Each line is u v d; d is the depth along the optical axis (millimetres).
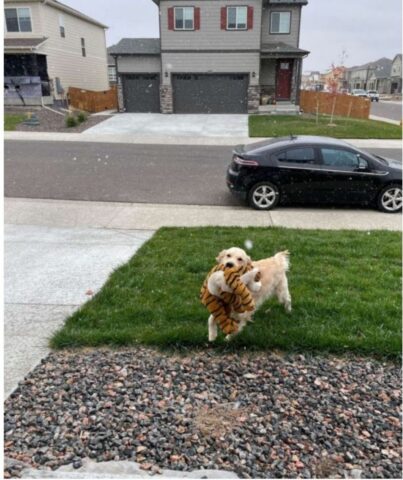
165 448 2375
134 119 23547
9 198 8812
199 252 5582
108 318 3850
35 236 6496
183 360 3270
